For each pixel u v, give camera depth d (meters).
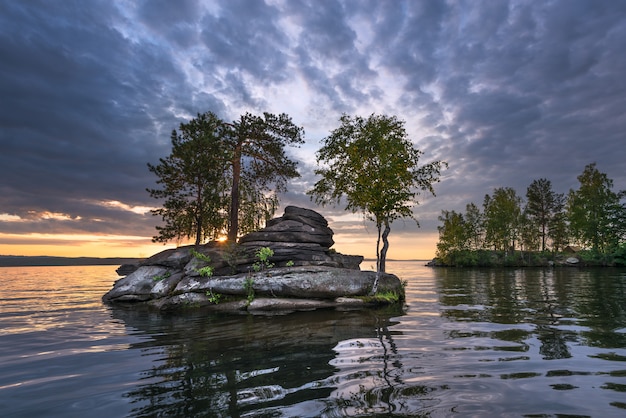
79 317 15.12
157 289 20.38
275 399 5.17
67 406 5.16
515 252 78.75
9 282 41.22
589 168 68.75
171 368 7.09
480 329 10.62
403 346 8.55
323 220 23.53
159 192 28.69
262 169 31.12
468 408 4.69
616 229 65.31
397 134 22.30
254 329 11.65
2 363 7.72
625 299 17.91
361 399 5.07
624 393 5.24
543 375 6.12
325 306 17.30
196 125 27.97
